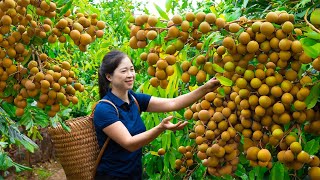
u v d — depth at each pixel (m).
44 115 2.45
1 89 1.92
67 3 1.90
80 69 5.21
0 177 5.42
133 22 1.58
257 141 1.47
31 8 1.92
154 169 2.89
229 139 1.53
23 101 1.93
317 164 1.37
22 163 6.19
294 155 1.35
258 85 1.37
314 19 1.36
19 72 1.91
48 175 6.59
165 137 2.57
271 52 1.38
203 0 3.46
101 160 2.47
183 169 2.26
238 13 1.85
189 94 2.27
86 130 2.54
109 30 4.19
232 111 1.53
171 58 1.52
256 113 1.38
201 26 1.43
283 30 1.31
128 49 3.23
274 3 1.84
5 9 1.79
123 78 2.43
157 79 1.58
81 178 2.53
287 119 1.37
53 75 1.89
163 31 1.57
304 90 1.32
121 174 2.44
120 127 2.31
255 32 1.37
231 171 1.61
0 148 2.50
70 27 1.92
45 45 2.45
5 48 1.87
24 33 1.88
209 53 1.56
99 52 3.69
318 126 1.43
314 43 1.28
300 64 1.35
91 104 4.42
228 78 1.48
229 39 1.38
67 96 1.97
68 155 2.53
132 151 2.30
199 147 1.60
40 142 6.90
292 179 1.73
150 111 2.61
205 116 1.58
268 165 1.52
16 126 2.60
